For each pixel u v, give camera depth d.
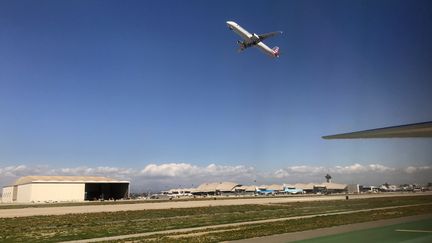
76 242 25.34
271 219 40.44
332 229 26.42
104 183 134.62
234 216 46.94
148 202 97.44
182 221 40.94
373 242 19.95
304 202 79.44
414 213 28.45
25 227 36.56
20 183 132.38
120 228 34.41
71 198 123.12
